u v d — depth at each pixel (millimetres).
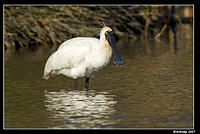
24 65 18281
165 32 33156
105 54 13234
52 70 13977
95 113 10195
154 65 17312
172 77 14547
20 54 22172
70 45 13562
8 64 18578
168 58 19297
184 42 26500
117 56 13492
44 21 25438
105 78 14820
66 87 13594
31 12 25312
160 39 28984
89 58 13281
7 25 24844
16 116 10102
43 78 14352
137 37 30844
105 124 9289
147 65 17359
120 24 29031
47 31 25906
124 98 11664
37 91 12922
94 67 13469
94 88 13250
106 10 27062
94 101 11422
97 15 26734
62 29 25953
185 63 17625
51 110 10578
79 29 25625
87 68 13492
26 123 9531
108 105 10938
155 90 12586
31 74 16031
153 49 23203
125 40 29062
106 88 13133
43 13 25500
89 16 26172
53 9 25672
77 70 13414
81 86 13742
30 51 23516
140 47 24422
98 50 13250
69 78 15305
